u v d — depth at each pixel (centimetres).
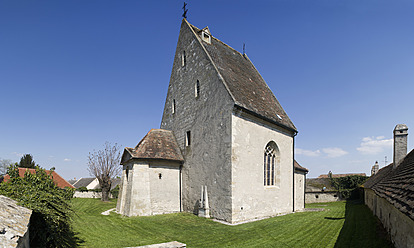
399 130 1798
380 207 1516
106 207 2550
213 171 1652
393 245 945
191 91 2011
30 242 720
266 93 2262
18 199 724
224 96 1623
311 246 1045
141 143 1939
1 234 395
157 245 1006
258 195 1702
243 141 1609
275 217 1750
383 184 1409
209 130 1730
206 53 1878
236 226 1399
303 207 2797
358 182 4075
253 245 1066
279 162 1983
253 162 1678
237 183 1529
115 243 1055
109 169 3431
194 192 1823
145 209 1744
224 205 1532
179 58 2261
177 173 1964
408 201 621
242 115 1623
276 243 1095
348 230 1322
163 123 2425
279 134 2009
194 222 1508
